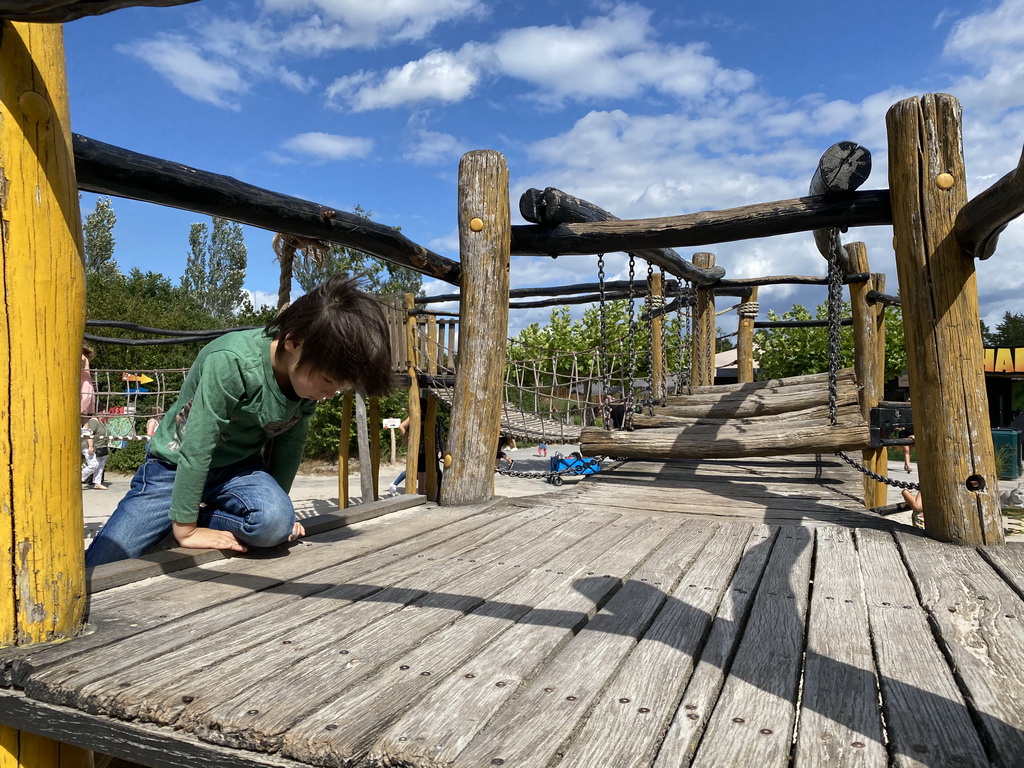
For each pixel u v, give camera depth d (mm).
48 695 1477
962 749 1212
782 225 3764
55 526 1721
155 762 1374
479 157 3926
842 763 1177
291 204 3109
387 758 1202
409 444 8930
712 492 4668
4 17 1530
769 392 7473
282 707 1382
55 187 1701
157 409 10398
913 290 3039
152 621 1892
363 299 2236
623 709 1385
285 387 2514
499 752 1215
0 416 1631
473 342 3893
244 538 2641
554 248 4238
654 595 2164
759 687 1491
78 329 1779
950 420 2928
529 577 2359
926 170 3000
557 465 13562
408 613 1973
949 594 2174
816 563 2578
